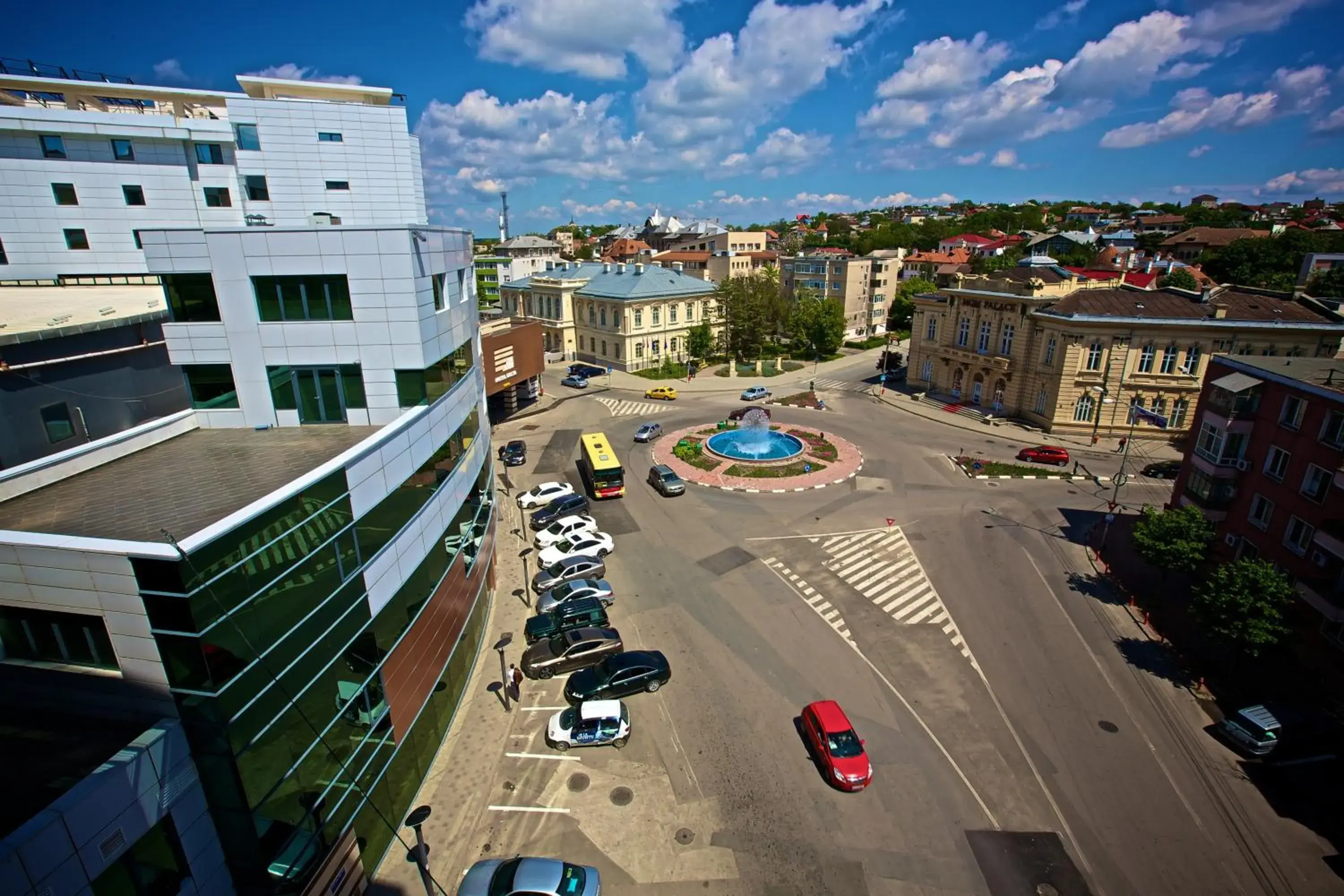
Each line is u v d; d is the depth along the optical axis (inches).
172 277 802.2
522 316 3575.3
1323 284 3189.0
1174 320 1972.2
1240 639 931.3
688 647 1055.0
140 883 472.1
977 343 2476.6
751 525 1501.0
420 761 792.3
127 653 492.7
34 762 472.1
